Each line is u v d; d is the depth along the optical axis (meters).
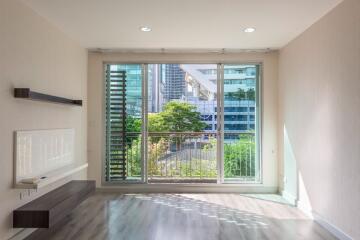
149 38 4.74
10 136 3.04
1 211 2.88
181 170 5.73
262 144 5.52
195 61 5.55
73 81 4.80
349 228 3.12
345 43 3.18
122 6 3.47
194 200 4.95
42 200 3.41
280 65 5.36
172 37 4.69
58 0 3.28
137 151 5.61
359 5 2.92
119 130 5.61
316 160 3.91
